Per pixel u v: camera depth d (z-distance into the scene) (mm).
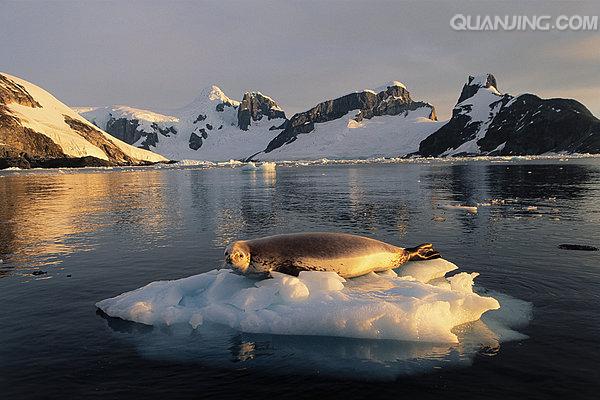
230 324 6031
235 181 40969
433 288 6457
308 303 6070
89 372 4703
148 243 11438
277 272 7098
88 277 8352
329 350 5219
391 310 5652
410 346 5281
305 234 7809
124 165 126625
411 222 13711
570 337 5227
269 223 14266
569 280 7348
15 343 5449
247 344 5426
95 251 10586
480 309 5961
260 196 24203
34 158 105125
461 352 5008
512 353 4895
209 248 10672
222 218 15695
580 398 3990
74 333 5766
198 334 5742
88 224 14844
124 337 5637
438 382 4363
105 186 36438
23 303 6922
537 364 4625
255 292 6539
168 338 5609
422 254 8742
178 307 6480
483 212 15508
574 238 10711
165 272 8609
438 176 39281
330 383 4406
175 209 18812
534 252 9336
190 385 4406
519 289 6977
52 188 34344
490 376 4430
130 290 7527
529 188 24297
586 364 4590
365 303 5859
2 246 11312
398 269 8234
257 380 4492
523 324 5656
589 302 6348
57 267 9109
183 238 12023
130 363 4906
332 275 7004
